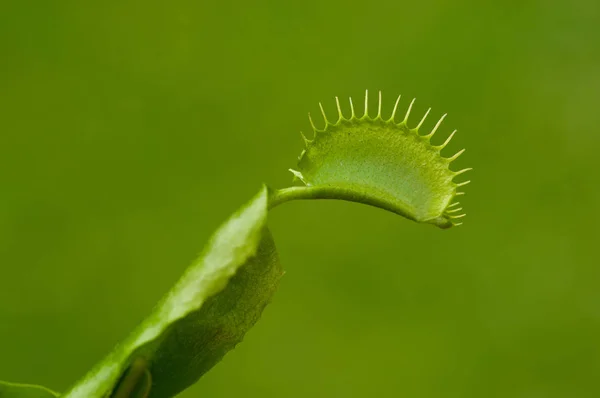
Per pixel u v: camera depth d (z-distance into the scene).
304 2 0.70
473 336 0.65
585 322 0.65
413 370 0.64
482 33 0.70
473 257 0.66
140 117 0.68
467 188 0.67
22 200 0.65
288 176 0.67
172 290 0.23
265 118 0.68
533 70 0.70
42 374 0.63
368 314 0.65
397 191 0.24
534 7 0.71
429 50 0.69
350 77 0.69
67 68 0.68
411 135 0.24
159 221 0.66
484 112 0.69
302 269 0.65
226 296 0.23
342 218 0.66
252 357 0.63
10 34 0.68
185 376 0.24
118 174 0.67
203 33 0.69
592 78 0.69
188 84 0.69
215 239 0.23
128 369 0.23
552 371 0.64
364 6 0.70
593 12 0.70
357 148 0.24
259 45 0.69
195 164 0.67
